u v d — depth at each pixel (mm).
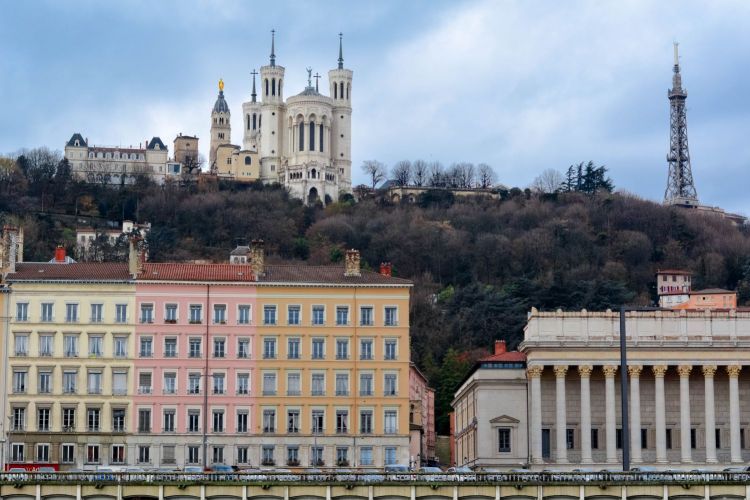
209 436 194625
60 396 193750
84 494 149250
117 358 195500
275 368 197250
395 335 198750
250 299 198500
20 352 194500
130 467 177875
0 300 195500
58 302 196375
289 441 195250
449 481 150375
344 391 197250
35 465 169750
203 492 149875
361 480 150375
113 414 194500
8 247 199125
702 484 152000
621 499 151125
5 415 192625
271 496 150125
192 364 196375
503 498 150375
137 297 197250
